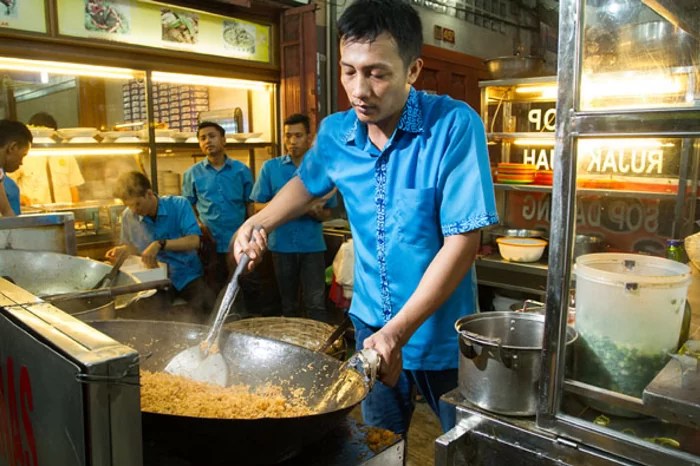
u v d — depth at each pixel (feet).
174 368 4.26
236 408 3.51
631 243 4.64
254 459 3.09
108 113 13.44
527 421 3.57
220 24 13.67
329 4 15.30
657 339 3.18
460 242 4.36
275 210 5.46
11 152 9.79
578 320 3.49
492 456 3.67
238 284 4.76
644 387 3.24
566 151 3.15
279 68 15.14
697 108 2.68
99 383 2.23
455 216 4.38
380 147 4.85
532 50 24.61
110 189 13.56
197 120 15.33
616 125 2.95
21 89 12.00
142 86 13.23
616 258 3.65
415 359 5.11
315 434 3.11
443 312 4.99
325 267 14.52
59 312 2.86
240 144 15.05
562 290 3.26
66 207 12.40
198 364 4.22
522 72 13.48
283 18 14.76
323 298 13.38
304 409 3.68
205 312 11.82
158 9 12.50
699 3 3.07
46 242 6.83
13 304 2.98
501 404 3.59
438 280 4.21
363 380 3.55
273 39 14.88
